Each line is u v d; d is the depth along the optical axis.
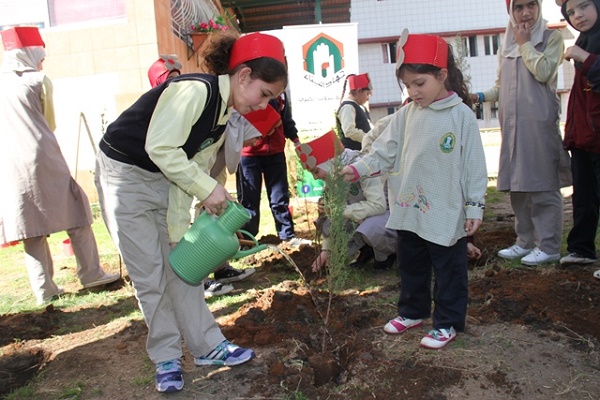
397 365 2.84
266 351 3.11
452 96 2.99
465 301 3.06
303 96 8.22
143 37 8.50
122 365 3.11
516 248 4.59
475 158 2.92
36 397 2.83
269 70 2.51
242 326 3.39
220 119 2.62
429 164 2.99
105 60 8.61
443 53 2.89
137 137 2.61
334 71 8.19
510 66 4.34
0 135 4.04
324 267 4.55
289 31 8.10
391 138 3.22
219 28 10.14
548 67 4.09
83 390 2.87
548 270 4.16
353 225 4.43
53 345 3.46
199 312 2.92
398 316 3.37
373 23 24.08
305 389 2.67
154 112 2.51
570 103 4.02
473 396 2.58
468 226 2.89
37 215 4.07
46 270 4.29
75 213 4.34
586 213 4.13
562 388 2.63
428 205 2.99
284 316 3.54
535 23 4.19
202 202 2.57
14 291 4.72
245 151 5.20
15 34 4.21
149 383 2.88
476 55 24.12
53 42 8.62
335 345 3.17
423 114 3.04
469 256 4.45
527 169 4.23
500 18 23.83
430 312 3.35
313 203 8.11
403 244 3.18
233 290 4.25
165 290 2.82
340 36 8.14
